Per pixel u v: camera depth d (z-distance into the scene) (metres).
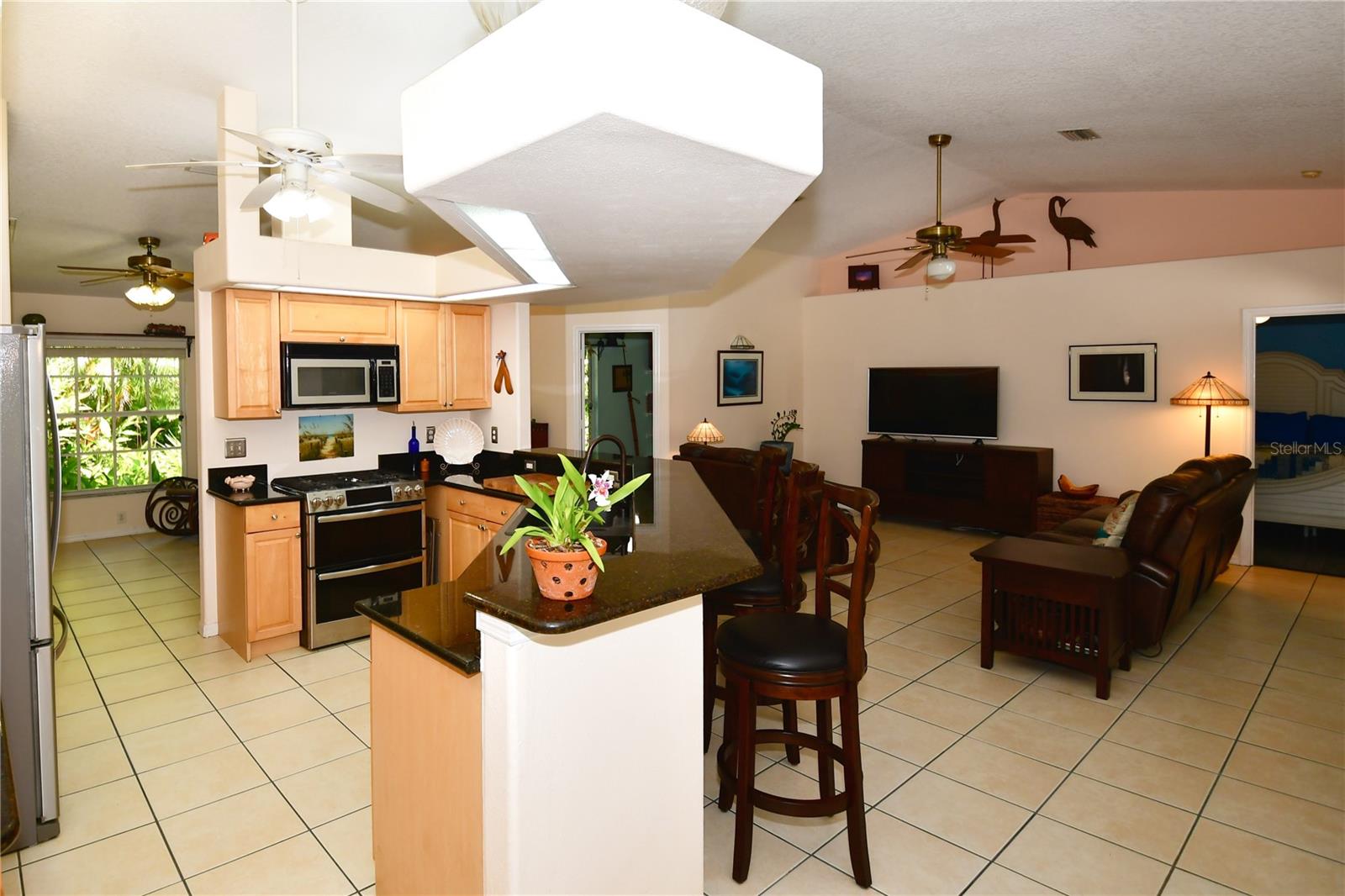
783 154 1.58
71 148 3.94
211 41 3.14
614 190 1.77
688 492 3.65
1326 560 6.10
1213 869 2.31
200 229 5.48
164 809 2.67
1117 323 6.60
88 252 5.74
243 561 4.01
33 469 2.44
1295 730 3.23
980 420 7.43
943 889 2.23
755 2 2.88
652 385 7.96
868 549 2.14
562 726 1.69
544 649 1.64
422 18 3.02
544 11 1.32
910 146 5.60
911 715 3.39
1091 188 6.94
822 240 8.37
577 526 1.72
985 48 3.23
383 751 2.11
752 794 2.26
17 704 2.43
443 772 1.85
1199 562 4.34
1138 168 5.61
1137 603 3.89
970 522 7.29
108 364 7.34
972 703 3.52
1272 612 4.84
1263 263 5.81
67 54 3.07
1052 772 2.90
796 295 9.01
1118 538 4.23
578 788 1.74
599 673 1.77
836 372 8.78
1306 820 2.57
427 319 4.91
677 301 7.81
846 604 5.06
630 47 1.25
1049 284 7.02
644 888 1.92
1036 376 7.14
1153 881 2.27
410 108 1.76
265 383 4.20
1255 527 7.15
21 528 2.43
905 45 3.30
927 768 2.93
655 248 2.69
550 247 2.67
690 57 1.36
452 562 4.83
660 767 1.94
